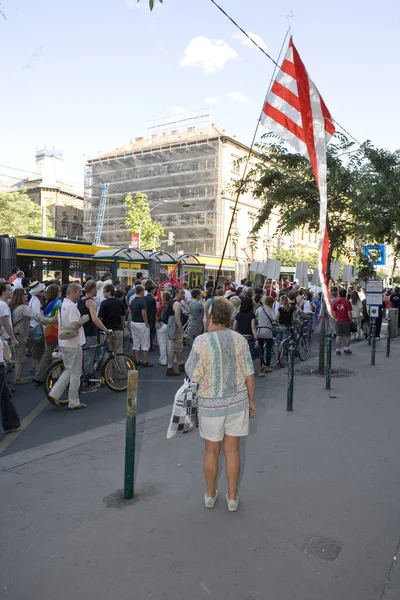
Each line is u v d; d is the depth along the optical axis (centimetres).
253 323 911
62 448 525
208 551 325
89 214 6744
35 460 491
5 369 579
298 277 1519
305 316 1405
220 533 349
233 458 382
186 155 5728
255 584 290
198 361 372
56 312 870
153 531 351
